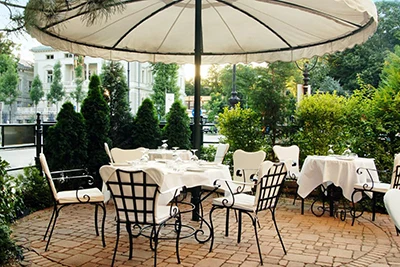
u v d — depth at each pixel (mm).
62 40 5551
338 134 6328
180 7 5336
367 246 3836
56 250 3568
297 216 5109
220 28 5973
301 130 6621
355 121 6035
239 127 6875
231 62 6871
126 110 7348
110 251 3559
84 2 3170
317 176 5070
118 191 3102
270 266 3230
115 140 7172
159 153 5602
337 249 3727
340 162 4875
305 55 6062
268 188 3516
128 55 6586
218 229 4395
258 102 6785
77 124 6133
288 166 4117
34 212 5094
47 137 6074
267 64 6961
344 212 5008
